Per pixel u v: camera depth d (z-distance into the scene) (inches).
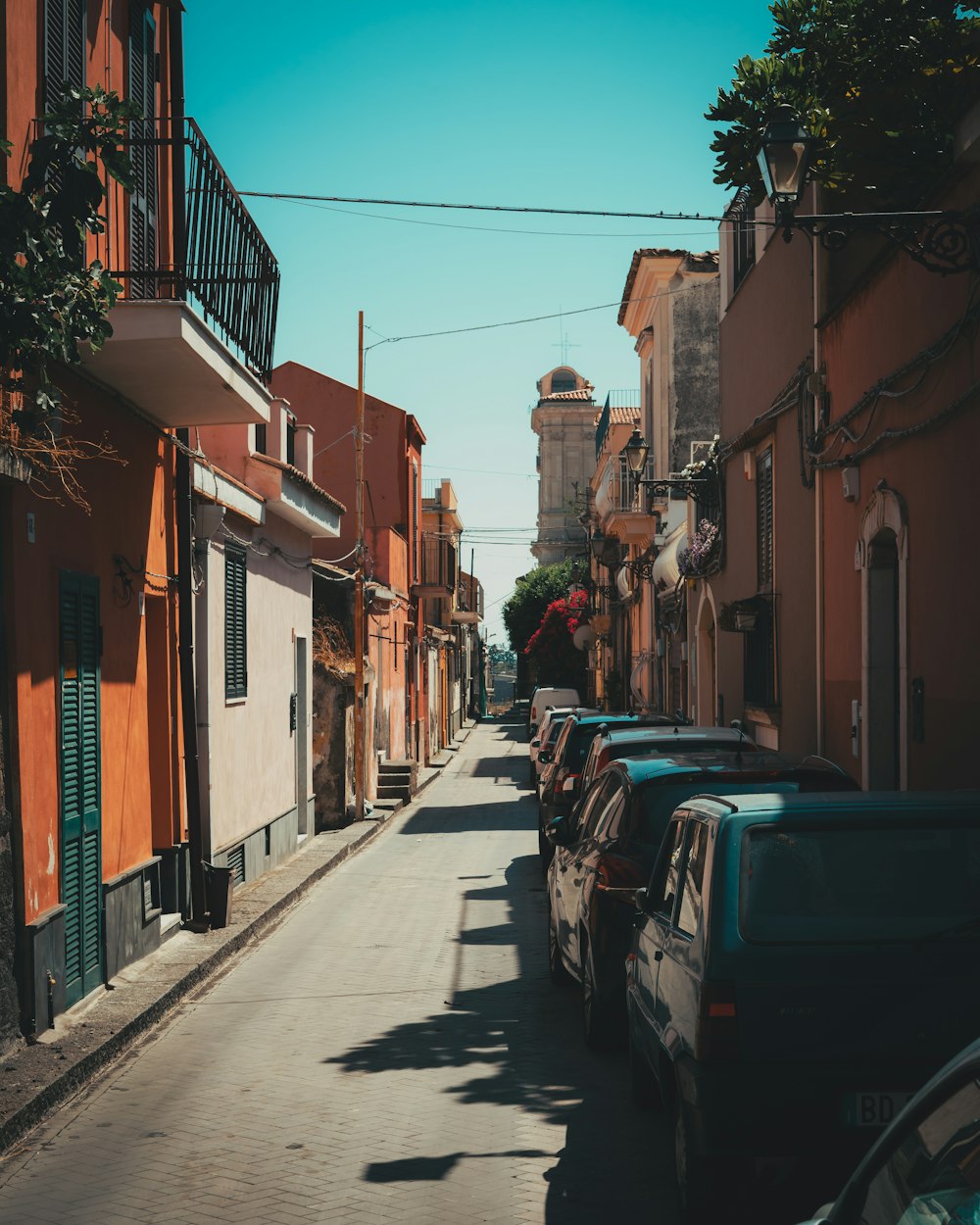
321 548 1279.5
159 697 471.8
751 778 295.7
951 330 334.6
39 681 328.2
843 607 463.8
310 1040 329.4
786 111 295.3
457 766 1617.9
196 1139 252.7
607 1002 300.4
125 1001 358.6
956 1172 91.0
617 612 1473.9
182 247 372.5
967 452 330.3
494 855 730.8
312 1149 243.4
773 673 581.6
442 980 399.5
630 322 1294.3
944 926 187.2
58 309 265.4
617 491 1190.9
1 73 307.9
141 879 419.2
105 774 389.1
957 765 339.6
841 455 460.4
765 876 191.0
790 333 547.2
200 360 369.7
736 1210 190.7
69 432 362.3
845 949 182.7
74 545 363.6
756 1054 178.4
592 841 334.6
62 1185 230.7
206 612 517.7
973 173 319.0
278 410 701.3
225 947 443.2
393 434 1359.5
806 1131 176.7
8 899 303.1
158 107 445.7
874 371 417.1
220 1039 334.3
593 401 3309.5
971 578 329.1
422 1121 257.3
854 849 194.2
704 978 183.0
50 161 269.7
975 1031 178.5
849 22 363.3
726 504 710.5
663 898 239.8
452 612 2025.1
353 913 538.0
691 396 1120.8
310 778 766.5
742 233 675.4
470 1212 207.8
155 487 453.7
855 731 445.4
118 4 398.6
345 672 880.3
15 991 306.0
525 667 3425.2
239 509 567.5
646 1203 209.0
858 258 477.1
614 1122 251.6
